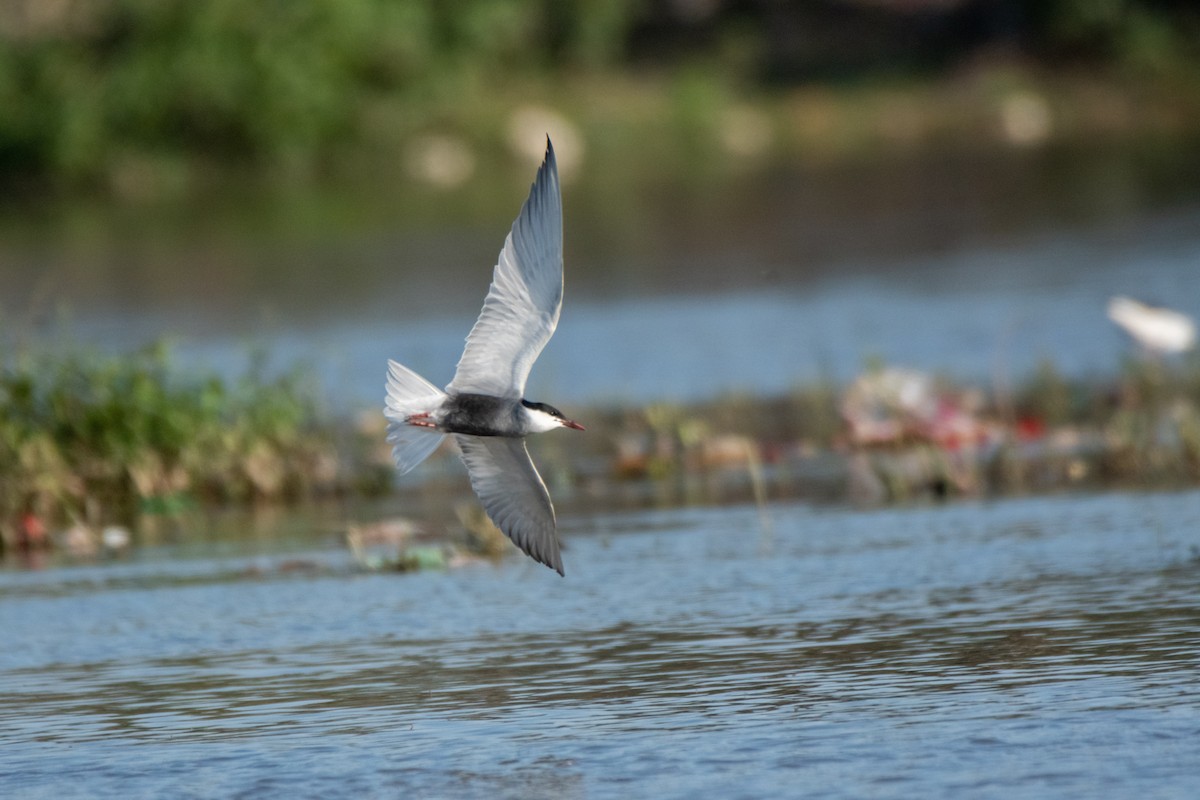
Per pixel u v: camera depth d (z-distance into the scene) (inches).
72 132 1812.3
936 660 377.1
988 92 2009.1
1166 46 2073.1
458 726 349.7
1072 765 304.2
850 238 1304.1
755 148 1955.0
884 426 682.2
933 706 343.6
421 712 361.1
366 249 1382.9
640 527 552.7
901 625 408.8
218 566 525.3
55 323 1070.4
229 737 350.9
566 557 510.9
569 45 2252.7
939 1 2288.4
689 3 2449.6
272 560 529.3
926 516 540.7
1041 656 374.3
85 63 1868.8
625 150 1980.8
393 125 1963.6
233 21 1881.2
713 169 1834.4
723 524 549.3
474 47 2079.2
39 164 1844.2
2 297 1214.3
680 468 665.6
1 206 1787.6
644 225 1473.9
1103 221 1278.3
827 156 1860.2
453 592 472.7
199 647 427.5
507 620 437.7
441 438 315.6
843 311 981.8
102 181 1847.9
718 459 667.4
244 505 642.8
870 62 2239.2
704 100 2023.9
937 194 1530.5
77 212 1728.6
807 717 341.7
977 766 307.0
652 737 335.0
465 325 991.0
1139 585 433.1
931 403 682.2
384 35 1945.1
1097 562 461.4
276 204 1720.0
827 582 458.6
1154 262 1059.3
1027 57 2128.4
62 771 334.0
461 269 1232.8
